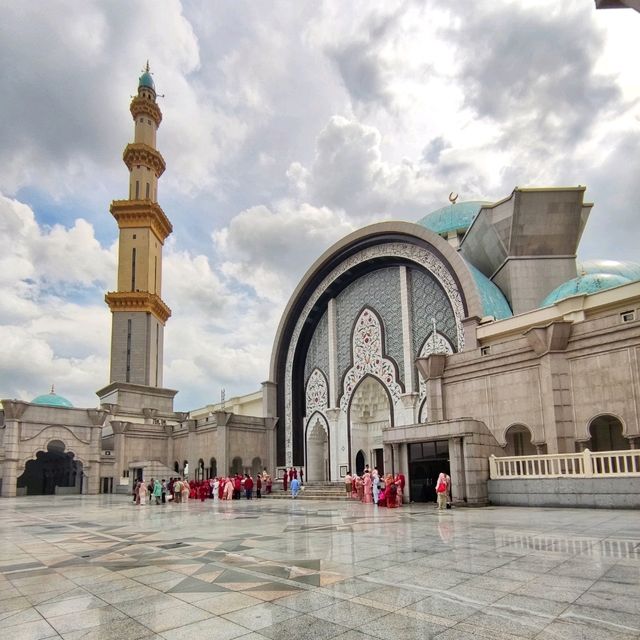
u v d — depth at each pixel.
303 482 35.84
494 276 31.58
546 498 16.53
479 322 26.20
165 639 4.50
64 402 50.69
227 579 6.77
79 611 5.45
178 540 10.85
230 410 47.38
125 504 25.78
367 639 4.36
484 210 30.36
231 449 36.62
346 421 36.19
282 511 18.62
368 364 35.34
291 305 40.09
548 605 5.18
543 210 28.55
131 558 8.70
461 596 5.59
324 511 18.05
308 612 5.16
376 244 34.72
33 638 4.61
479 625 4.63
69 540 11.41
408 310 33.03
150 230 52.84
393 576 6.63
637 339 18.72
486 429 19.38
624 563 7.04
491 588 5.88
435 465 20.41
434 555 8.04
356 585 6.21
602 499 15.23
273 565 7.64
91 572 7.55
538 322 23.67
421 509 17.69
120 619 5.12
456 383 24.98
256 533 11.71
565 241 29.22
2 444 36.94
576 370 20.27
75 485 44.19
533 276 29.19
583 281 24.61
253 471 37.84
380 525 12.76
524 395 22.12
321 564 7.58
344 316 37.94
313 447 38.78
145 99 57.00
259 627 4.74
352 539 10.21
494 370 23.42
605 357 19.50
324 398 38.22
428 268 31.23
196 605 5.55
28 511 21.39
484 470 18.70
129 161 55.12
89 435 39.25
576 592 5.62
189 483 31.12
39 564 8.34
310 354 40.25
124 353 49.78
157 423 43.69
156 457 42.16
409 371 32.09
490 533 10.34
